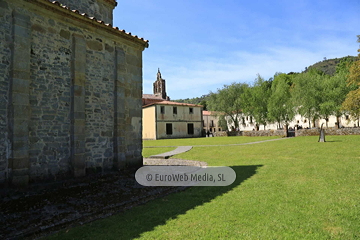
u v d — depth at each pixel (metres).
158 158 12.55
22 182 5.61
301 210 4.15
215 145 19.28
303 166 8.23
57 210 4.57
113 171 7.92
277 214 4.02
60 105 6.67
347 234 3.21
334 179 6.20
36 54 6.23
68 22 6.96
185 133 37.53
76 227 3.89
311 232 3.33
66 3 7.73
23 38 5.88
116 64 8.30
